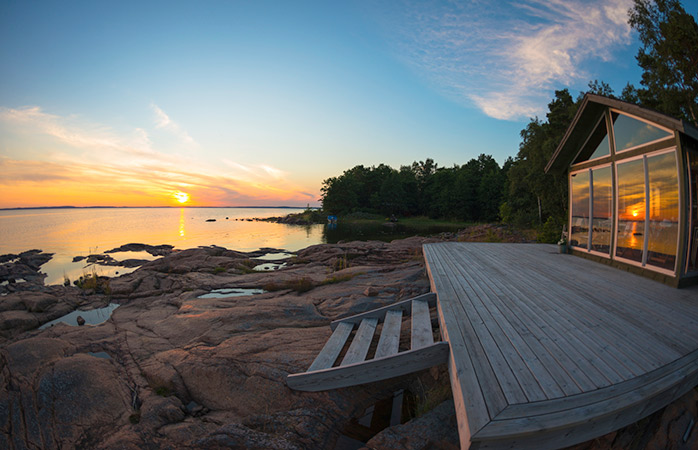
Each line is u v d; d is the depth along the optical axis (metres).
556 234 18.17
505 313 4.70
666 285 6.45
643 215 7.35
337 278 11.27
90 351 6.45
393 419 4.08
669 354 3.47
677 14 15.45
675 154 6.42
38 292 10.80
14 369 5.41
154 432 3.99
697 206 6.45
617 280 6.87
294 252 24.83
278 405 4.28
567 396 2.68
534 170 30.84
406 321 6.51
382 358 4.02
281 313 7.66
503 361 3.28
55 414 4.43
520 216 36.59
